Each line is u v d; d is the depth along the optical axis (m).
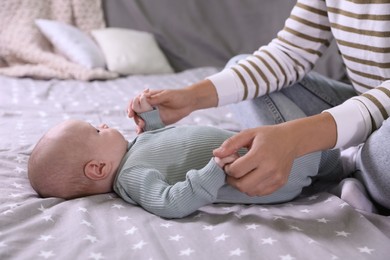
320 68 2.22
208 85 1.16
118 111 1.68
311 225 0.85
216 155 0.86
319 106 1.24
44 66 2.23
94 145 0.99
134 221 0.86
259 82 1.18
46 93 1.90
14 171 1.08
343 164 1.09
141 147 1.00
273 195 0.96
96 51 2.34
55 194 0.98
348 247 0.78
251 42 2.53
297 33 1.22
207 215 0.91
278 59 1.21
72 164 0.97
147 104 1.09
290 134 0.86
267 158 0.82
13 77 2.17
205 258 0.75
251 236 0.82
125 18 2.60
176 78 2.26
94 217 0.87
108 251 0.76
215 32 2.57
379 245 0.78
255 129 0.87
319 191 1.09
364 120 0.93
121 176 0.96
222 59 2.57
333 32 1.15
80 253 0.75
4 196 0.95
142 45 2.44
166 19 2.57
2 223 0.83
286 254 0.76
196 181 0.87
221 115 1.66
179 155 0.98
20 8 2.41
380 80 1.10
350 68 1.16
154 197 0.90
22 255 0.74
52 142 0.98
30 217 0.87
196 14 2.56
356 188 0.96
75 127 1.01
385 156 0.90
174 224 0.86
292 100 1.25
